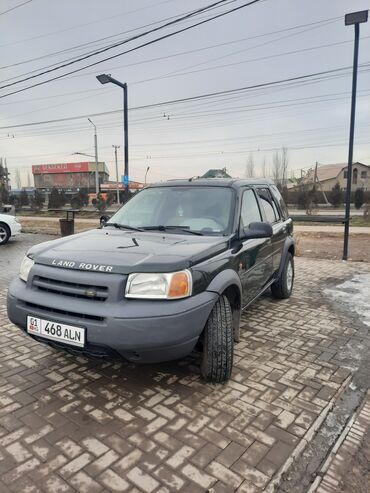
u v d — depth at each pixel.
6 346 4.04
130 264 2.77
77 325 2.68
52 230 17.44
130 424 2.70
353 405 3.00
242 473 2.25
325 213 28.78
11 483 2.16
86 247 3.20
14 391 3.13
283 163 64.38
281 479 2.21
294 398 3.06
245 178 4.87
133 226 4.04
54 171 90.06
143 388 3.19
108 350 2.65
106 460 2.35
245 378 3.37
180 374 3.42
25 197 41.12
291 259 6.03
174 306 2.68
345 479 2.23
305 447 2.49
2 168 64.50
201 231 3.73
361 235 15.24
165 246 3.18
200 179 4.51
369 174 71.00
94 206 38.66
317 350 4.01
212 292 2.98
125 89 14.46
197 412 2.85
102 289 2.72
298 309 5.41
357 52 8.59
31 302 2.91
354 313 5.25
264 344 4.15
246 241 3.96
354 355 3.90
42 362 3.66
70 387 3.20
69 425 2.69
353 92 8.78
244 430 2.65
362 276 7.65
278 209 5.60
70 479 2.20
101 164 88.75
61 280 2.85
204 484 2.16
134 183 72.38
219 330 3.09
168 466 2.30
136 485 2.15
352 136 9.04
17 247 11.46
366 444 2.54
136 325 2.58
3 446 2.47
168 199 4.21
